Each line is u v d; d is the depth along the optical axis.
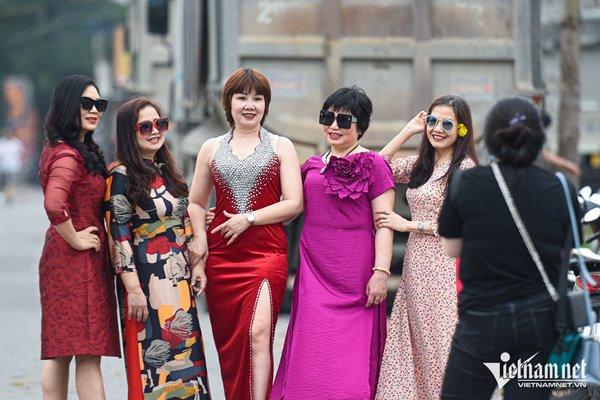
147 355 14.45
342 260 14.63
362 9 24.09
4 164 81.62
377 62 24.05
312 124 23.92
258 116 15.06
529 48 24.16
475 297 11.33
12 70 130.38
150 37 36.91
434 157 14.94
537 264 11.17
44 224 59.50
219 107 24.11
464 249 11.41
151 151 14.59
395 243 23.86
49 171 14.04
